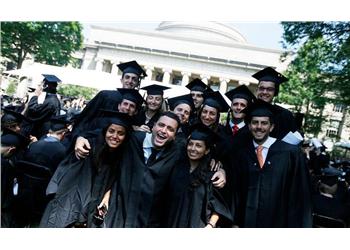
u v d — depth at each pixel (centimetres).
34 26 1870
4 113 450
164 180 316
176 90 908
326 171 405
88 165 329
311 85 1049
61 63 2205
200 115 409
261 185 316
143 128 384
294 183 319
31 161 390
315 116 1123
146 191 314
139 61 3500
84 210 319
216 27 3416
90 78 1022
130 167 324
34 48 2022
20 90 1093
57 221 311
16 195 387
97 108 485
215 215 313
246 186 323
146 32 3481
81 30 2211
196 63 3388
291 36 1003
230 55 3247
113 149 330
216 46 3303
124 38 3469
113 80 1036
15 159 396
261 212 312
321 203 362
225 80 3256
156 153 327
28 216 386
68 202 319
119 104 431
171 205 313
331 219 350
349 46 918
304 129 1134
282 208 314
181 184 314
